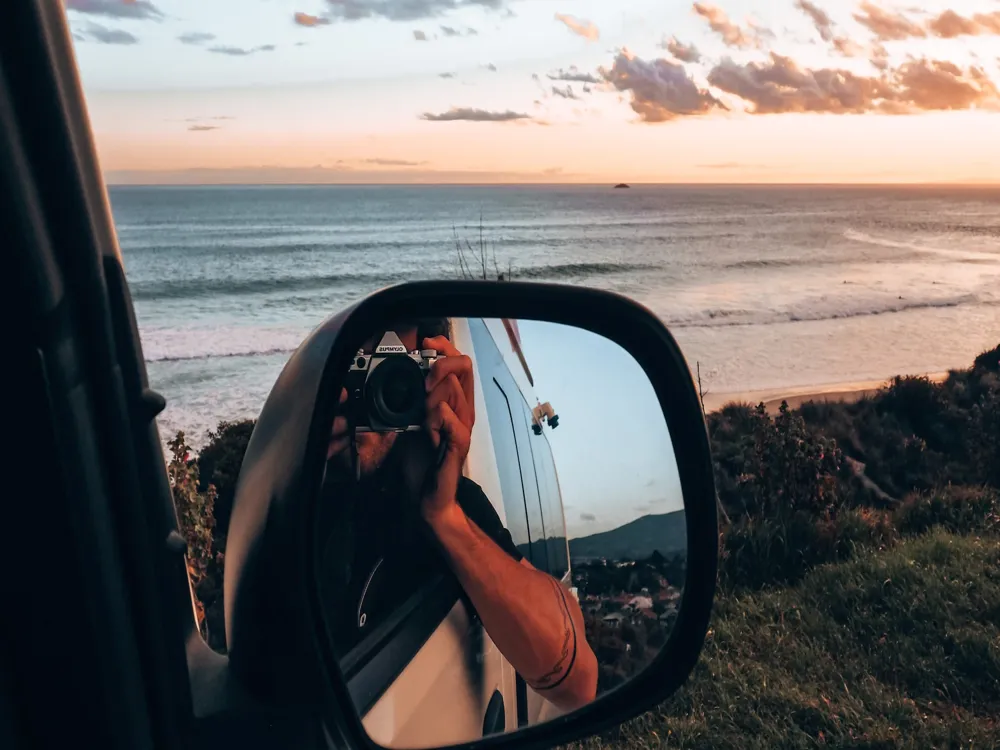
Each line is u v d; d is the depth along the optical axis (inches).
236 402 936.3
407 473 53.9
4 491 37.9
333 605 49.5
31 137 38.8
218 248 2529.5
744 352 1330.0
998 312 1750.7
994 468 516.4
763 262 2464.3
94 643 39.4
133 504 42.8
